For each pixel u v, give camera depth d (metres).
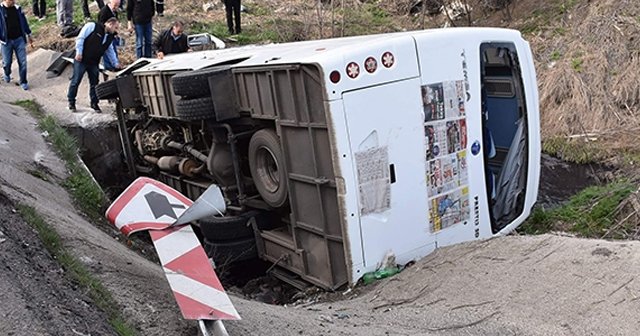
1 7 13.48
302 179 6.12
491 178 6.83
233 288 7.07
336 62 5.62
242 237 7.11
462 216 6.50
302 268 6.47
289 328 4.46
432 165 6.22
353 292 5.84
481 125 6.59
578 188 10.84
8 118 9.93
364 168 5.80
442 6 19.52
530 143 7.52
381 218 5.94
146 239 7.77
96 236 6.00
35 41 17.02
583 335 4.29
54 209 6.30
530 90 7.50
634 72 13.70
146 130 9.95
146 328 4.02
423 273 5.72
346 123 5.68
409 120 6.04
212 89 6.86
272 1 20.11
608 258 5.11
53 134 9.70
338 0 19.23
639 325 4.27
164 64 9.43
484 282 5.24
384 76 5.87
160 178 10.04
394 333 4.50
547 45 16.11
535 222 8.75
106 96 10.23
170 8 19.89
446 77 6.27
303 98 5.89
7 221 4.55
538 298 4.83
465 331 4.57
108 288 4.44
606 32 15.11
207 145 8.04
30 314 3.37
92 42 11.52
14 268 3.81
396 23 19.67
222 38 16.94
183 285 3.99
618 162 11.54
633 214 8.34
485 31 6.77
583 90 13.67
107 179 11.26
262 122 6.80
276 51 7.35
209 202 4.61
